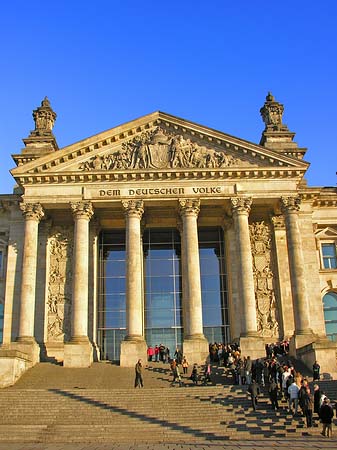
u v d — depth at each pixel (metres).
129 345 55.81
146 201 61.50
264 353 55.78
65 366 54.66
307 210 66.62
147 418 35.94
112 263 68.44
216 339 65.56
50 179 61.38
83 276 58.78
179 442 30.83
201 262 68.75
